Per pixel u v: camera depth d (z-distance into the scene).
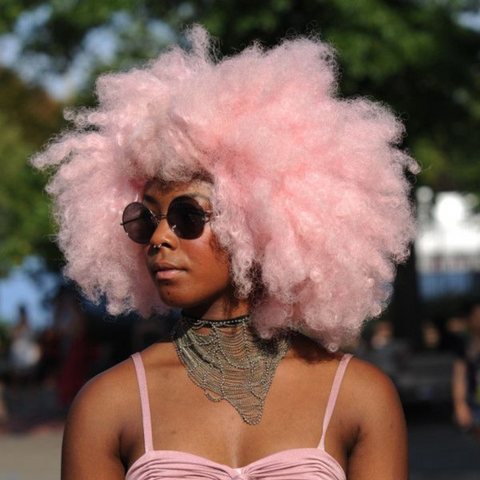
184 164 3.38
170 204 3.39
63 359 23.75
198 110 3.36
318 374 3.36
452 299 32.28
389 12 16.72
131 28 18.17
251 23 15.98
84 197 3.81
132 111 3.63
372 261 3.52
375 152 3.56
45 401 25.20
